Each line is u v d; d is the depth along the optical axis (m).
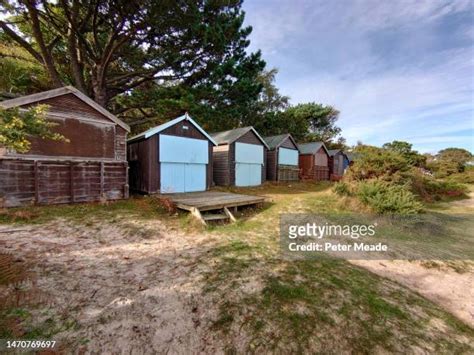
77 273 3.31
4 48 11.98
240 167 14.64
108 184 8.61
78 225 5.59
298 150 20.23
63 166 7.57
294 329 2.32
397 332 2.36
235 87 13.03
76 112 7.93
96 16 10.56
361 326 2.40
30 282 2.94
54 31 12.18
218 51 12.37
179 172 10.70
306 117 29.47
